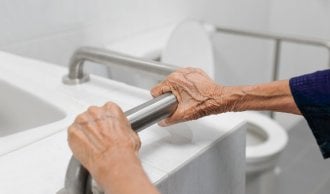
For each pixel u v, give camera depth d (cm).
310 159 194
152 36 139
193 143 56
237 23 192
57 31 115
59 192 46
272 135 138
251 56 212
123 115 46
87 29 123
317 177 182
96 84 78
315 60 211
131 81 115
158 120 52
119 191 39
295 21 211
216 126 60
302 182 178
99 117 45
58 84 78
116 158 41
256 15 206
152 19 144
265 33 165
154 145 55
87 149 43
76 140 44
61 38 117
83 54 76
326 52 204
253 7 202
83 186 43
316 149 201
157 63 67
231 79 199
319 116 61
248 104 62
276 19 217
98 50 76
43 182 48
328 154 63
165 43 130
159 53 126
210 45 139
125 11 133
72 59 78
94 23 125
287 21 213
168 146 55
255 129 147
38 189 46
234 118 63
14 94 79
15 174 49
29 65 89
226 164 61
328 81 59
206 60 137
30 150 54
